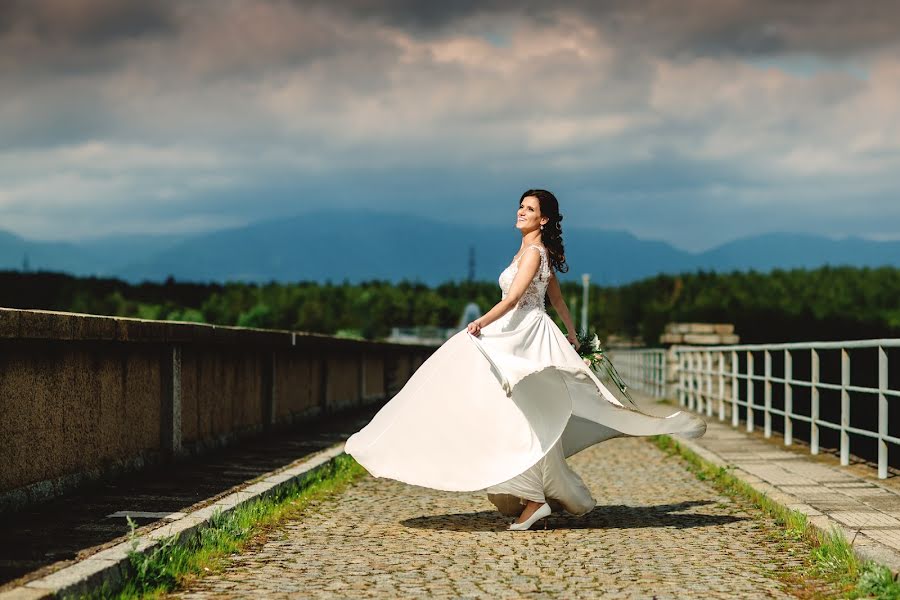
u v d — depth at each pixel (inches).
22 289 5821.9
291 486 353.7
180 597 200.1
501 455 276.4
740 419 733.3
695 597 203.6
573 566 234.2
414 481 275.9
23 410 269.1
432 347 1290.6
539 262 289.6
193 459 408.5
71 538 228.5
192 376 415.5
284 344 541.0
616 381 313.4
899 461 458.9
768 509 319.6
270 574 222.4
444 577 221.0
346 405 761.0
